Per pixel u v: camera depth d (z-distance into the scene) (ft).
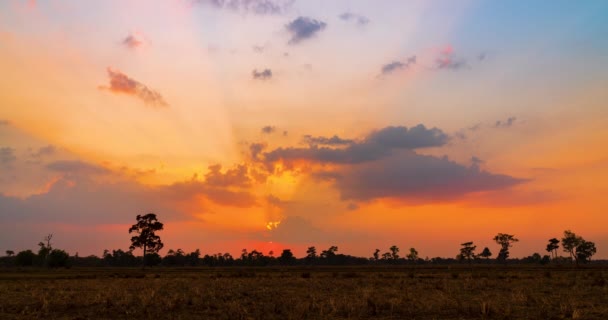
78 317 62.90
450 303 74.28
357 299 78.95
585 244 541.75
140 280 159.53
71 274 233.96
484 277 163.94
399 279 151.53
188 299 79.77
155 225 390.63
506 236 643.04
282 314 64.28
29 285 129.39
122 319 61.62
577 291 98.32
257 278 168.86
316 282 136.77
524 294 85.30
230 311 65.36
